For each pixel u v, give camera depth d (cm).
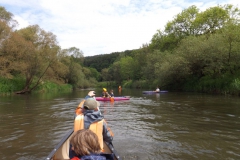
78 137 218
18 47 2359
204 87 2394
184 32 3684
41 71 2800
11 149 495
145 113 997
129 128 695
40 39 2705
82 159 211
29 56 2500
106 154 274
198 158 439
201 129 672
